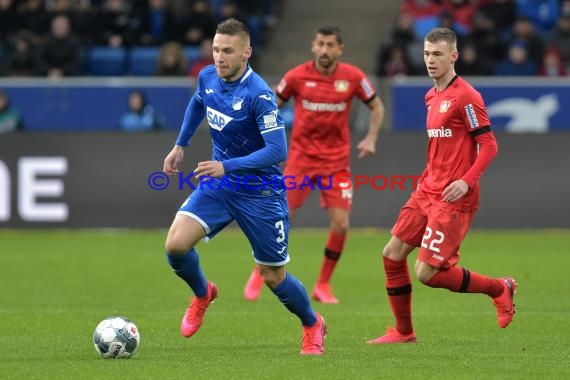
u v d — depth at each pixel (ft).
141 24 203.62
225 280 116.78
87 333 82.58
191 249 72.02
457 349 75.36
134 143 162.30
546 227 161.99
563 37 197.16
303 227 164.76
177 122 167.63
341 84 104.12
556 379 63.77
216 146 72.69
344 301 103.09
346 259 134.62
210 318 91.30
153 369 66.23
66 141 161.99
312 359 70.33
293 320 90.22
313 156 104.99
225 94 70.38
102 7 219.61
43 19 205.46
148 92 167.73
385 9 221.46
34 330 84.02
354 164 161.17
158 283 113.80
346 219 103.86
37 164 161.89
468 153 76.07
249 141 71.26
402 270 78.18
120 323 70.85
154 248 144.15
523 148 161.79
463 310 96.58
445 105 76.02
